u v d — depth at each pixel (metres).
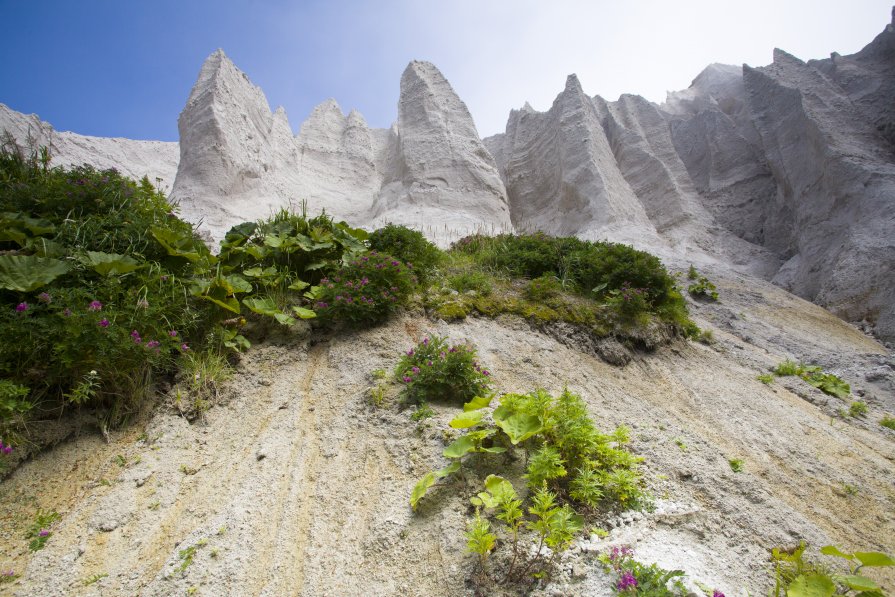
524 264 7.38
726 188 20.97
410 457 3.32
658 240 16.58
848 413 5.72
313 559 2.62
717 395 5.38
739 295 11.39
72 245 4.20
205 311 4.52
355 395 4.18
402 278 5.61
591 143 20.30
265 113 22.75
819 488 3.88
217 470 3.32
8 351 3.12
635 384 5.27
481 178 20.28
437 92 23.98
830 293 12.27
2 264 3.58
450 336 5.29
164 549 2.69
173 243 4.66
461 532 2.64
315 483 3.21
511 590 2.32
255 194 18.31
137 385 3.70
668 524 2.85
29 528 2.73
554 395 4.54
